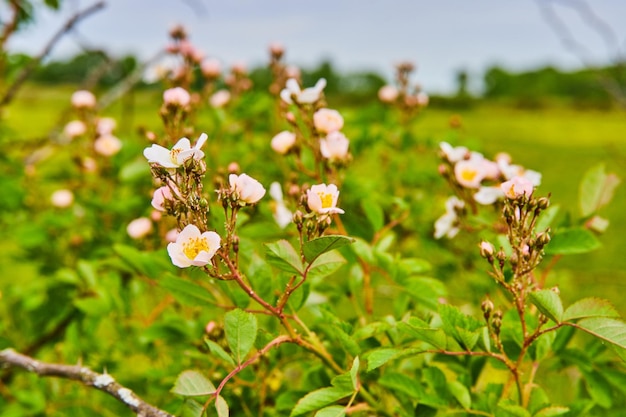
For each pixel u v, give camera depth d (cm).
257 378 68
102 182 109
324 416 51
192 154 52
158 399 83
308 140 73
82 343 85
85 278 82
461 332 53
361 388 60
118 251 71
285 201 73
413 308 70
